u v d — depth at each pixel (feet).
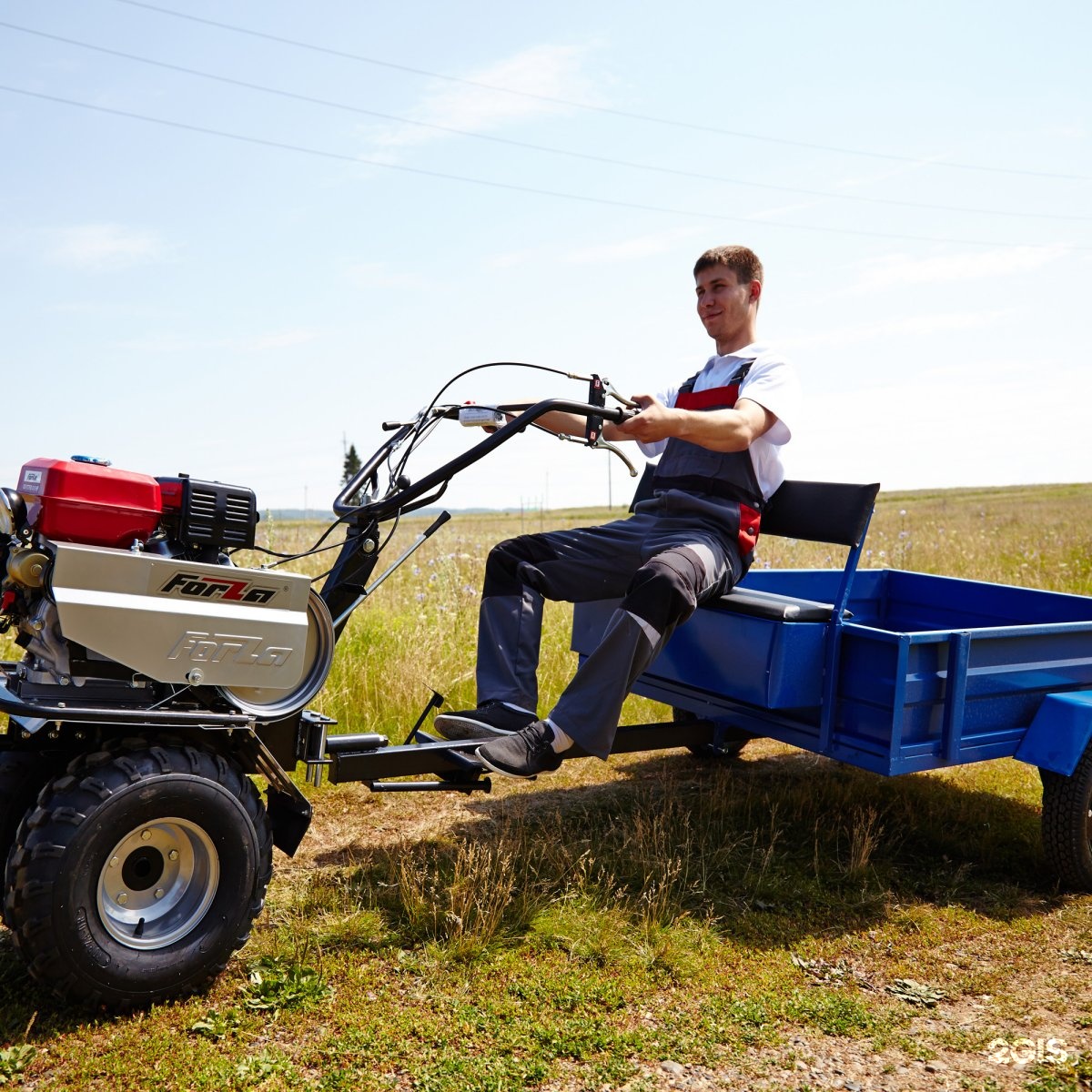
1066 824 12.89
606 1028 9.23
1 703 8.68
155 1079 8.10
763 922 11.82
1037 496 168.04
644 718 19.94
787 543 40.16
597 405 12.10
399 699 19.10
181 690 9.48
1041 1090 8.57
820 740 12.73
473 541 38.11
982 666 12.64
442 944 10.68
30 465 9.47
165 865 9.38
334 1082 8.21
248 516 10.03
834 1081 8.68
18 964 9.68
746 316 14.44
